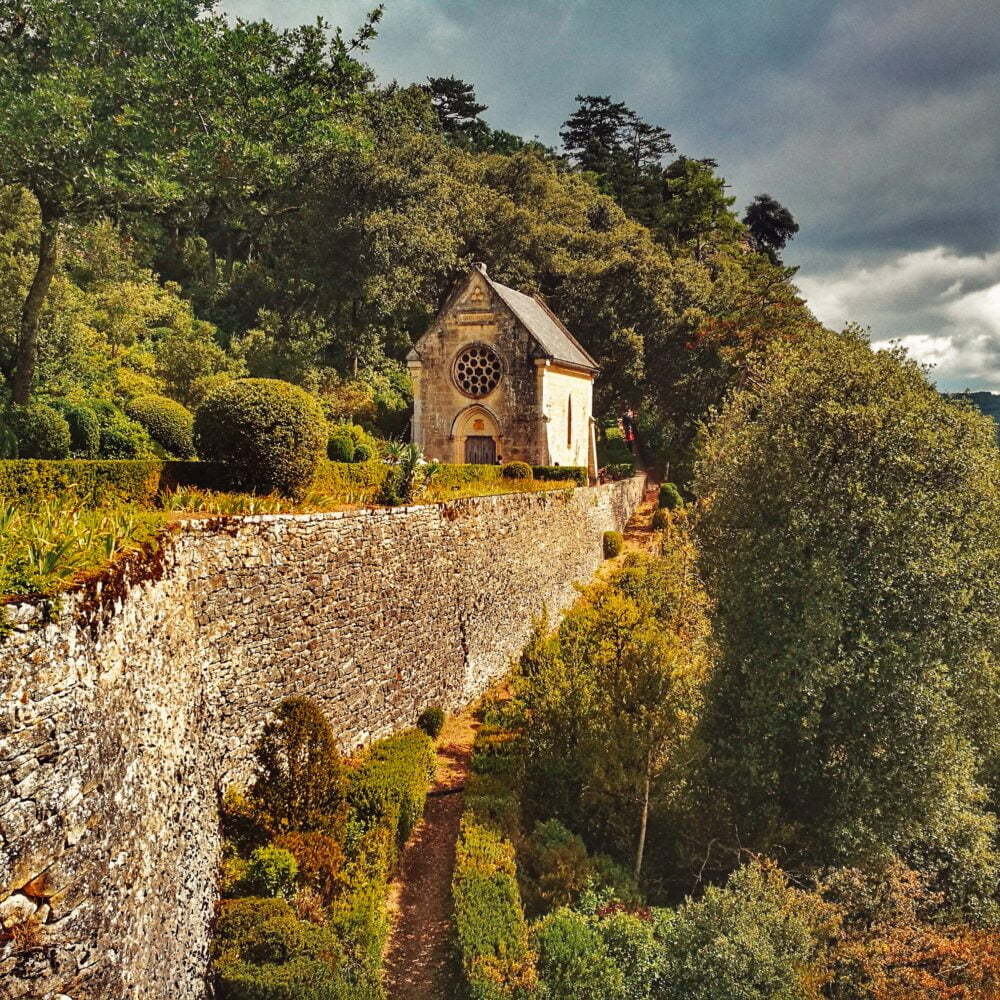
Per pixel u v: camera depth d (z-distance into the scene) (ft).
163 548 28.63
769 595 55.93
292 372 130.00
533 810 51.01
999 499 57.41
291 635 39.55
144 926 21.66
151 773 24.14
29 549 19.33
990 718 60.13
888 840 52.34
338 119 132.26
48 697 17.44
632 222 233.55
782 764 56.39
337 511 46.03
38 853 16.55
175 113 90.12
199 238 173.58
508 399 120.47
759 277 187.01
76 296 112.57
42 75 76.74
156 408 78.18
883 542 54.34
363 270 144.87
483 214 183.83
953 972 38.75
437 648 58.13
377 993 29.68
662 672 51.60
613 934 37.32
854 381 57.98
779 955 35.83
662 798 53.67
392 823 39.52
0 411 60.08
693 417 165.48
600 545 116.57
